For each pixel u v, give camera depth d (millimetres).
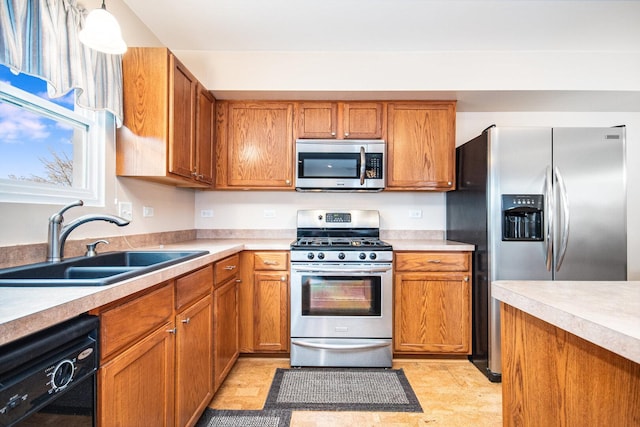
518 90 2443
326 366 2279
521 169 2121
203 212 2945
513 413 998
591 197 2123
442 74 2447
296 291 2287
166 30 2188
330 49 2432
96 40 1271
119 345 981
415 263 2365
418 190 2686
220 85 2445
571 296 860
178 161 1911
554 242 2100
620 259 2119
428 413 1766
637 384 644
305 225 2869
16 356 649
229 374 2191
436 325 2363
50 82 1274
